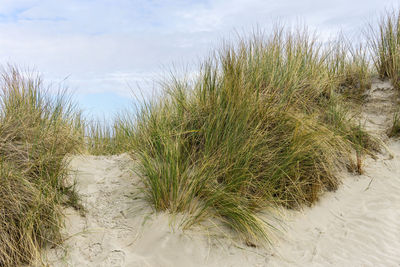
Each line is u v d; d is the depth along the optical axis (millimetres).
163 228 3557
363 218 4207
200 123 4645
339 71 6918
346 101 6441
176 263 3270
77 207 3879
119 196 4141
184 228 3559
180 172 3984
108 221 3756
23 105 4523
